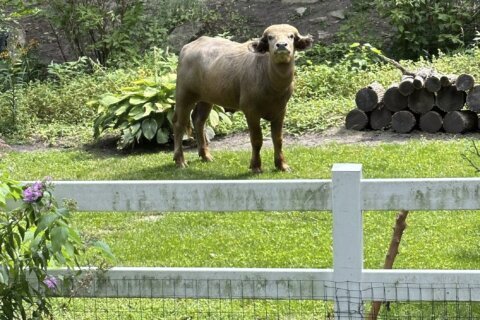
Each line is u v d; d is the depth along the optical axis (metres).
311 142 16.11
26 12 21.75
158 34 23.39
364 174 13.49
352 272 6.43
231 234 11.31
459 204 6.29
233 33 24.62
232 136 17.22
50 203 6.50
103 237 11.45
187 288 6.75
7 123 18.55
